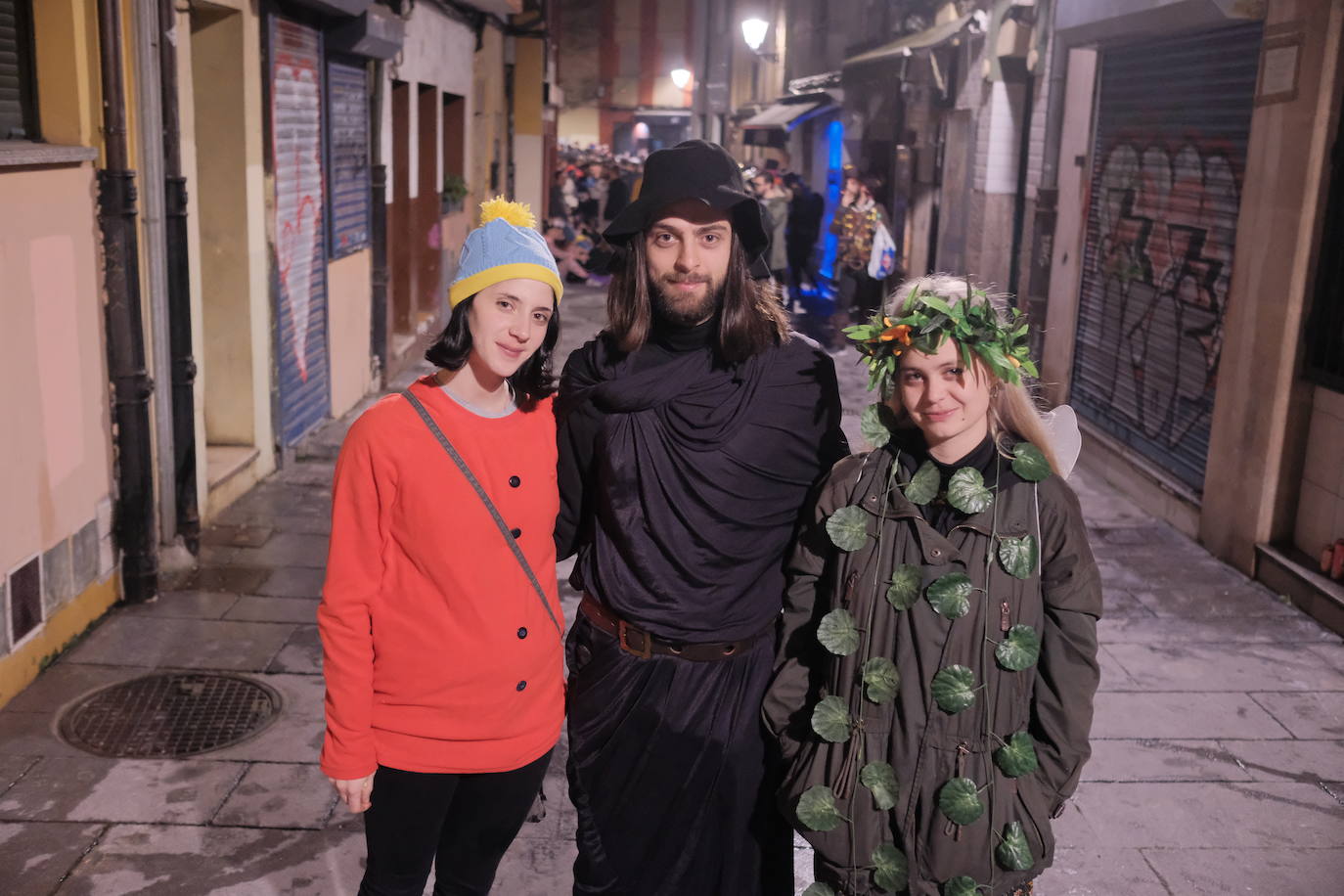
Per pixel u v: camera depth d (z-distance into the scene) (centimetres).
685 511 253
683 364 254
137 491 527
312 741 421
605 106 4747
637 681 262
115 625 514
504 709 246
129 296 511
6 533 434
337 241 896
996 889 225
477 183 1517
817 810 231
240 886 336
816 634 245
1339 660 524
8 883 334
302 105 802
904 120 1573
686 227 247
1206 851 375
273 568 592
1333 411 584
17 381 440
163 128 543
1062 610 221
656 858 269
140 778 392
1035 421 229
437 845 269
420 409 235
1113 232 875
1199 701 479
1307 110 591
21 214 440
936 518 228
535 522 248
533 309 233
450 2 1248
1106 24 833
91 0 482
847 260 1567
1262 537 623
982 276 1166
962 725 221
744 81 3184
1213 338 705
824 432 262
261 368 739
